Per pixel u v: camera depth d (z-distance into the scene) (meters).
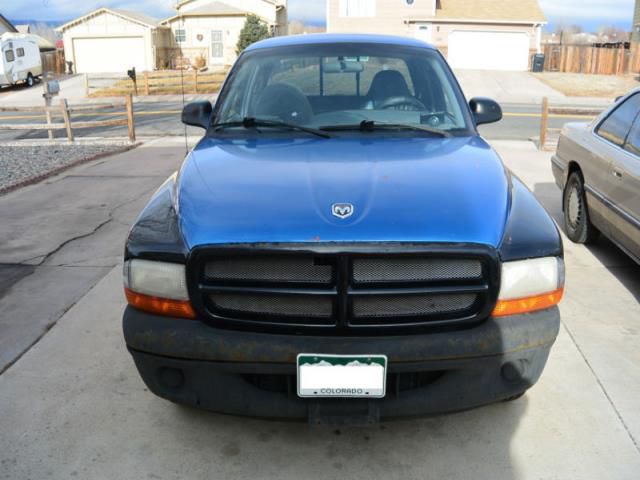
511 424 2.86
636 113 4.65
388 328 2.33
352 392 2.32
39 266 5.05
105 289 4.54
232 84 3.79
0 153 11.41
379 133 3.34
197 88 27.47
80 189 7.89
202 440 2.78
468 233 2.34
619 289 4.46
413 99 3.58
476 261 2.33
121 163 9.91
